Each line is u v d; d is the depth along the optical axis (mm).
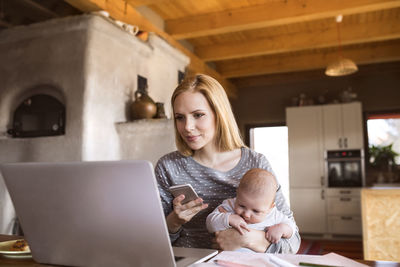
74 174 813
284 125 6891
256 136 7129
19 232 2857
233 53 5355
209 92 1342
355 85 6492
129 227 807
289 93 6895
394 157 6164
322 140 6016
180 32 4500
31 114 3061
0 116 3143
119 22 3312
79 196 827
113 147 3074
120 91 3199
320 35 4934
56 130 2893
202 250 1016
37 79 3066
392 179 6020
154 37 3613
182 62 4316
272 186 1187
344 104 5969
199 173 1417
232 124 1426
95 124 2881
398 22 4586
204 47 5516
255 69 6176
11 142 3062
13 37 3186
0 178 2889
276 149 6945
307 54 5898
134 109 3189
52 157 2873
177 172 1443
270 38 5188
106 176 785
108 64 3062
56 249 920
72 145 2811
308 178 6012
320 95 6680
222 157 1436
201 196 1396
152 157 2994
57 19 2977
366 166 6262
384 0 3613
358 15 4543
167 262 804
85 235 862
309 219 5918
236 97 7113
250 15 4188
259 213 1175
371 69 6348
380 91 6336
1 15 3625
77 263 905
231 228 1163
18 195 901
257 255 965
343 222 5734
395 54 5395
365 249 2361
